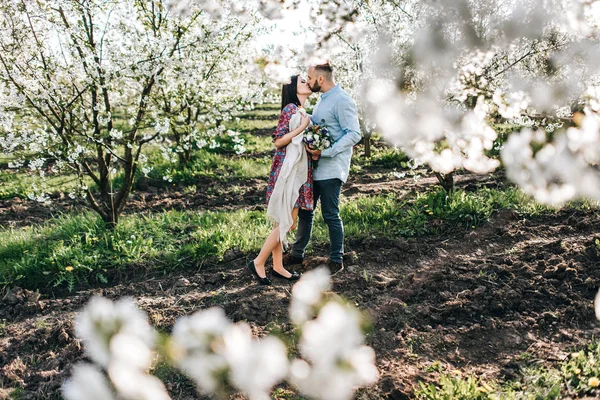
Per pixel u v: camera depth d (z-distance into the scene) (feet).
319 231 18.78
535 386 10.12
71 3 17.16
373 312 13.37
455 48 5.30
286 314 13.32
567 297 13.61
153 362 11.31
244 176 32.60
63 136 18.38
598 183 5.99
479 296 13.82
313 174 15.02
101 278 16.37
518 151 6.14
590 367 10.27
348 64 30.40
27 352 12.62
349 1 11.69
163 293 15.43
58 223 21.26
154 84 20.12
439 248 17.53
